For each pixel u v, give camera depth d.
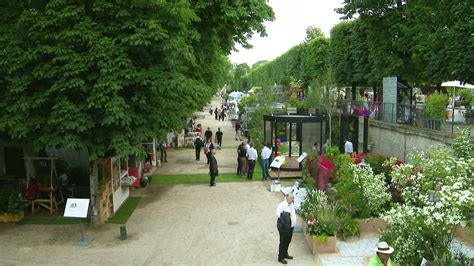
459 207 8.78
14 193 16.19
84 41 13.12
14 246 13.34
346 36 40.00
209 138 32.53
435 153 10.92
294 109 34.16
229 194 19.81
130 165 20.67
